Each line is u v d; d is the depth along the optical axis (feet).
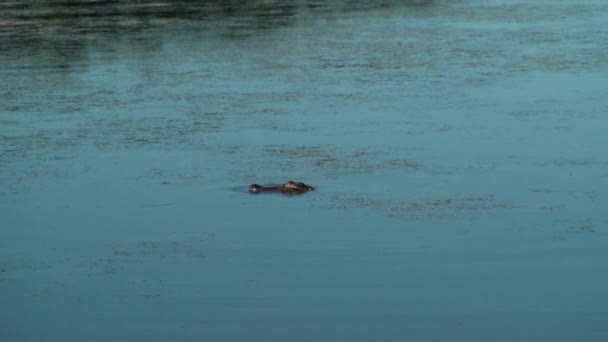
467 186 127.75
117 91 171.94
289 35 215.72
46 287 102.68
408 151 139.85
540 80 175.83
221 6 252.21
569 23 229.66
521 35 215.31
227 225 117.29
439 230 115.03
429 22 231.09
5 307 98.63
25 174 132.67
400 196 124.57
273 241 112.78
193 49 202.69
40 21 235.20
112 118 156.25
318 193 125.70
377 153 139.23
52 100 166.91
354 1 261.24
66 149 141.90
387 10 246.88
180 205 122.72
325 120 153.69
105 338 92.68
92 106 162.91
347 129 149.38
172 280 103.76
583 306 97.81
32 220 118.73
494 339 92.02
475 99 164.35
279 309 97.76
